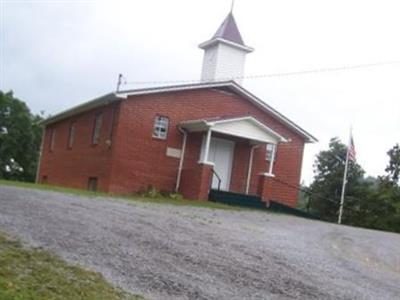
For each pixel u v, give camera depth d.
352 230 19.45
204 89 25.83
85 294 5.92
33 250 7.45
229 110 26.53
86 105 26.92
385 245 15.88
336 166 53.56
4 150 58.44
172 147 24.75
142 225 11.35
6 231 8.42
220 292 7.11
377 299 8.34
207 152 23.70
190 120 25.34
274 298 7.32
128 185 23.69
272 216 19.95
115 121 24.08
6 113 59.00
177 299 6.48
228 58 28.38
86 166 26.67
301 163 28.02
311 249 12.43
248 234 13.05
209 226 13.32
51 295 5.66
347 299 7.96
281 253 10.91
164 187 24.44
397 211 41.00
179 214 15.16
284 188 27.34
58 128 32.81
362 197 46.81
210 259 9.00
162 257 8.53
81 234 9.18
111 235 9.55
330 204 43.66
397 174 47.12
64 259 7.30
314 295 7.85
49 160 33.12
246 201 24.16
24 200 12.38
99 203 14.64
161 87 24.42
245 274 8.38
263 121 27.41
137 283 6.85
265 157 27.08
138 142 24.00
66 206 12.54
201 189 23.16
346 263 11.33
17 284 5.79
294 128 27.89
